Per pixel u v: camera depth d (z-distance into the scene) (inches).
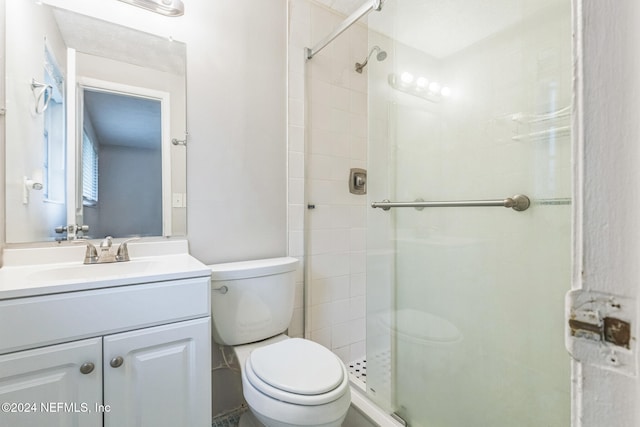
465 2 44.3
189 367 38.4
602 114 9.9
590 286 10.1
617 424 9.3
